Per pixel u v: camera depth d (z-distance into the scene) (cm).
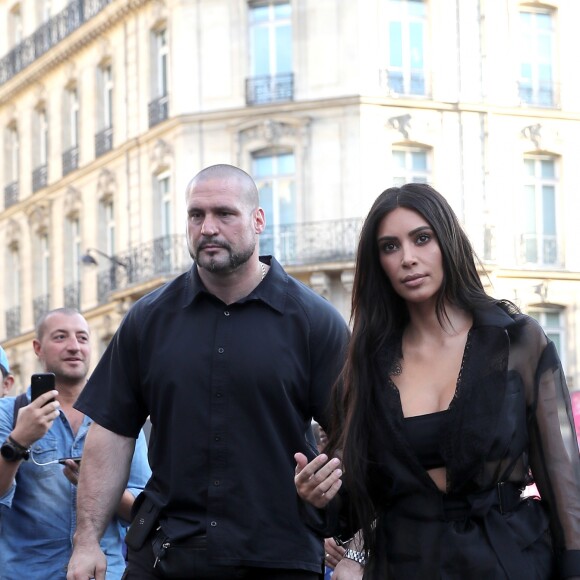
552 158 4062
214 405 697
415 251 592
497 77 3997
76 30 4556
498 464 571
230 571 689
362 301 610
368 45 3866
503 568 563
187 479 695
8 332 5109
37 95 4909
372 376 596
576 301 4041
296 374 702
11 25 5191
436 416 577
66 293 4672
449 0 3953
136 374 725
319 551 704
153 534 705
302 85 3897
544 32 4081
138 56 4234
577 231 4056
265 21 3953
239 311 707
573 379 4009
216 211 700
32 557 873
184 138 3984
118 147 4316
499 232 3962
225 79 3962
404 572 575
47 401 843
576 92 4091
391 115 3878
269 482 695
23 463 878
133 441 738
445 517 572
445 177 3922
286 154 3919
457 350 591
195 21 3997
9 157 5169
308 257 3838
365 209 3834
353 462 589
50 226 4819
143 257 4141
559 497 581
